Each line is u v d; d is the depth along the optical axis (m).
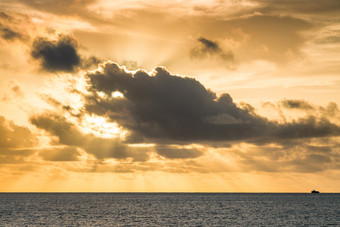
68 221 123.38
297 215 146.12
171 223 118.75
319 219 131.25
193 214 150.38
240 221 124.31
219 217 137.88
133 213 155.50
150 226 111.12
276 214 150.62
